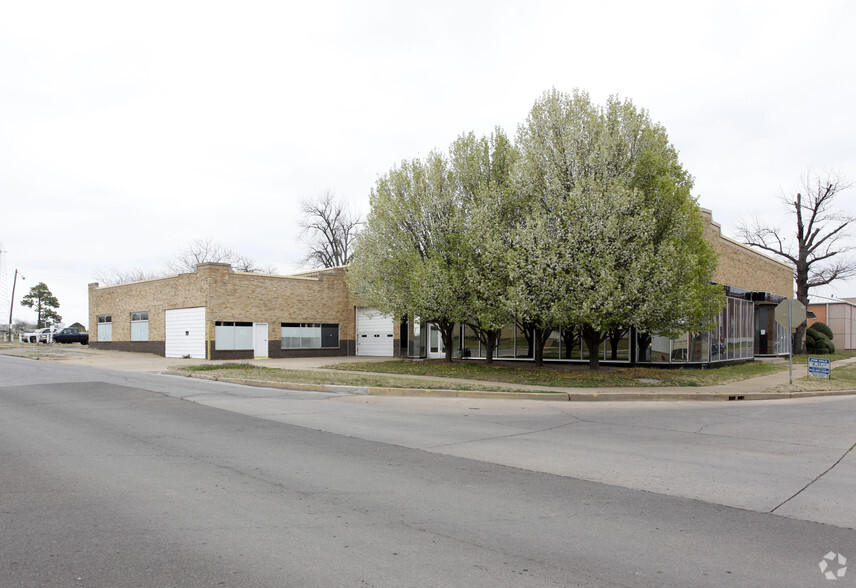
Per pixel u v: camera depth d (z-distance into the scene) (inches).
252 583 158.7
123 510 220.8
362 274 1003.9
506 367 933.8
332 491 252.2
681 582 165.3
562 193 758.5
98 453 318.7
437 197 917.8
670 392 663.8
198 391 612.1
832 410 573.9
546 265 724.0
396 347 1341.0
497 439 382.6
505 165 895.1
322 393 638.5
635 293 685.9
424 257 943.7
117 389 610.5
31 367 925.2
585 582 163.9
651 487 269.1
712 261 780.6
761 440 397.7
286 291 1321.4
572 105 785.6
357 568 170.2
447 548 187.9
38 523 205.0
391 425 430.0
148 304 1380.4
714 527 214.1
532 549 188.7
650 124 776.3
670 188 717.3
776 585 164.2
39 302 3041.3
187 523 207.2
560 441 379.9
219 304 1206.9
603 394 637.9
